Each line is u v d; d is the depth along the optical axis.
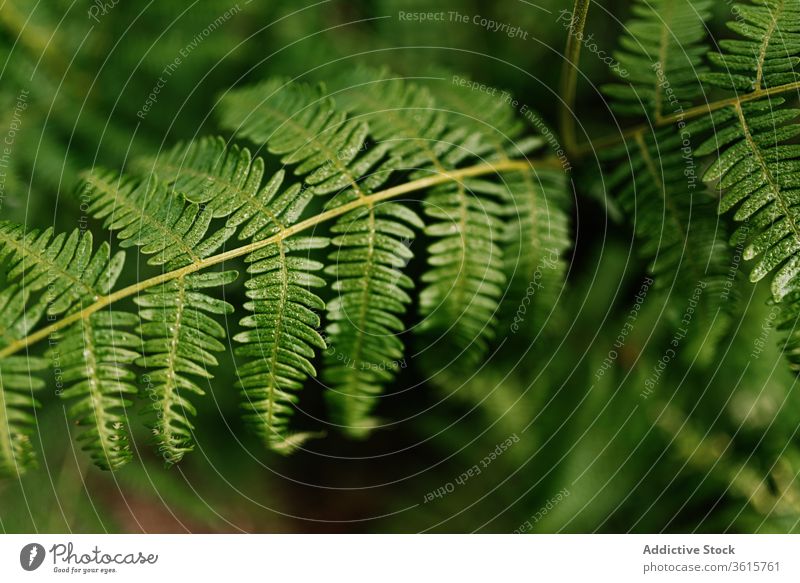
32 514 0.53
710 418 0.53
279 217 0.47
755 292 0.53
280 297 0.47
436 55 0.56
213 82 0.55
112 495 0.55
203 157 0.48
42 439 0.54
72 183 0.53
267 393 0.46
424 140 0.49
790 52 0.48
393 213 0.48
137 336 0.46
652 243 0.49
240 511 0.56
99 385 0.46
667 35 0.49
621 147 0.50
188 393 0.53
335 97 0.50
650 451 0.54
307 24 0.56
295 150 0.48
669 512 0.54
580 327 0.54
